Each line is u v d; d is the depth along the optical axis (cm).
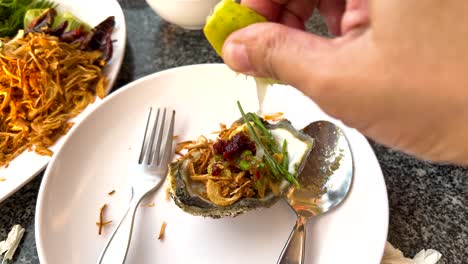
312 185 36
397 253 34
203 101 42
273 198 35
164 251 34
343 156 36
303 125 39
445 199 37
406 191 38
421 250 35
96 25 50
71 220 35
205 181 36
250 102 41
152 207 36
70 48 47
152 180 37
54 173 37
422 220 36
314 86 24
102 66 46
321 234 34
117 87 47
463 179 38
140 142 40
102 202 37
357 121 25
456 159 24
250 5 34
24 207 39
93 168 38
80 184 37
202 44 51
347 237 34
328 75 24
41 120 43
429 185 38
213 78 42
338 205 35
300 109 40
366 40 23
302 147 36
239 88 42
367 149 36
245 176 35
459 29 21
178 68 43
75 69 46
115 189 37
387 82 22
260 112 40
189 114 41
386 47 22
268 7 35
